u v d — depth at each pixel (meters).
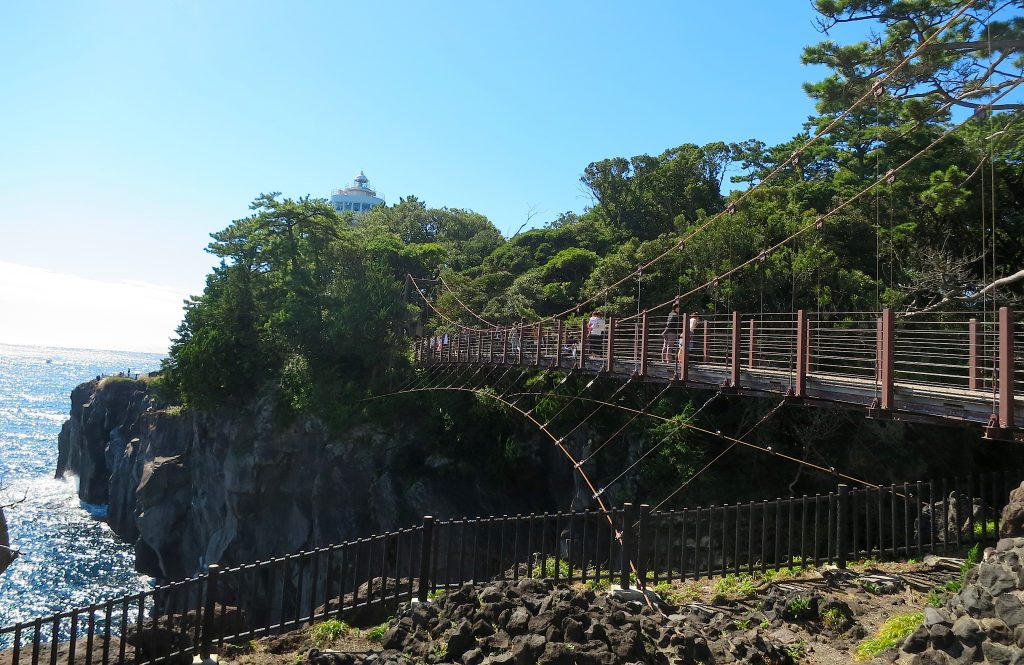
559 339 23.88
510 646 6.80
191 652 8.46
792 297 28.03
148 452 52.41
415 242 84.62
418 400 40.41
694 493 24.00
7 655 8.46
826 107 21.94
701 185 53.09
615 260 39.28
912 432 22.22
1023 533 9.09
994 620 6.13
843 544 10.23
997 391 9.77
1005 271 23.72
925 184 26.58
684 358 15.78
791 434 24.05
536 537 29.92
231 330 48.72
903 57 19.50
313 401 42.28
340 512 40.12
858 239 29.95
